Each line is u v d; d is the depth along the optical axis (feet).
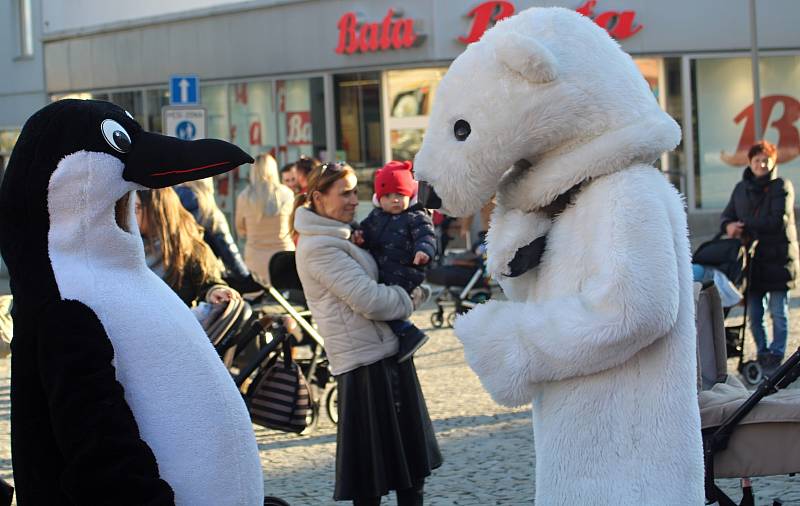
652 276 10.75
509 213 11.78
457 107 11.59
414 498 18.43
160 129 81.30
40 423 8.64
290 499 21.12
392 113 70.44
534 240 11.62
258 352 21.77
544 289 11.61
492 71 11.41
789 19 69.21
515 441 24.75
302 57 72.95
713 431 15.28
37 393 8.63
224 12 76.18
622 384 11.25
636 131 11.09
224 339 21.39
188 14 78.23
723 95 69.36
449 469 22.70
